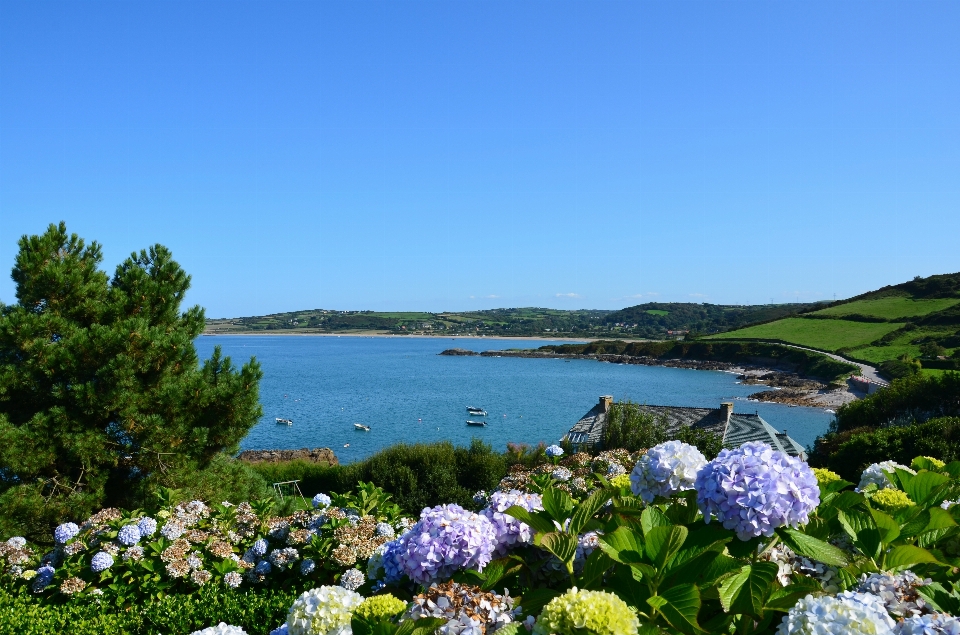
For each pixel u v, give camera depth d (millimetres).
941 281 151750
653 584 2473
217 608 6441
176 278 13898
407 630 2344
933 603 2273
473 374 128375
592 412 43031
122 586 7066
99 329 11477
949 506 3438
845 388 91812
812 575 2857
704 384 107062
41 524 10750
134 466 11867
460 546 3029
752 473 2605
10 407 11523
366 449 55250
